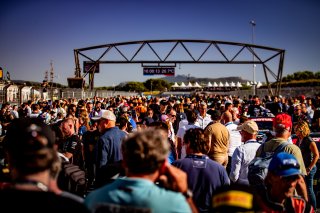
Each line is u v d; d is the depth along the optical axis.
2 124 9.42
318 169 6.27
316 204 6.20
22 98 18.97
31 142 1.55
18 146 1.54
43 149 1.56
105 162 4.85
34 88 20.73
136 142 1.87
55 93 23.75
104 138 4.90
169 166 1.93
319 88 34.91
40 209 1.46
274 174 2.58
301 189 3.40
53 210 1.48
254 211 1.64
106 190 1.92
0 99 16.61
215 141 5.43
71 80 23.19
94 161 5.45
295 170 2.53
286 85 68.50
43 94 22.14
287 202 2.77
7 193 1.50
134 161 1.85
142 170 1.86
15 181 1.56
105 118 5.04
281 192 2.58
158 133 1.96
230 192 1.64
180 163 3.42
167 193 1.85
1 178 3.13
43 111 11.58
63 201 1.53
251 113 14.88
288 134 4.14
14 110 13.48
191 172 3.35
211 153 5.44
